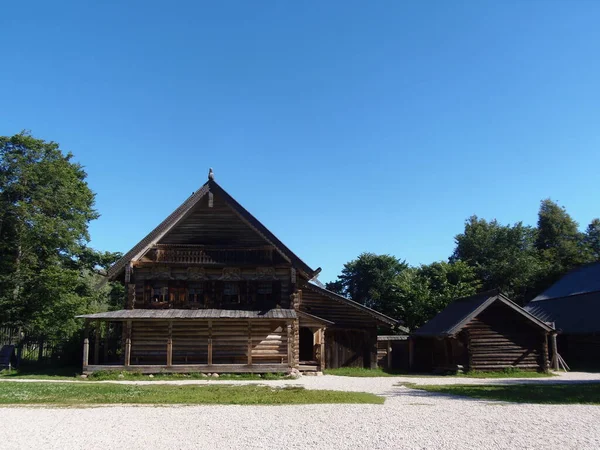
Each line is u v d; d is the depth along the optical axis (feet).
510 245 227.81
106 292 154.71
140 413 44.06
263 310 95.20
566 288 164.86
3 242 130.52
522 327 100.37
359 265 232.94
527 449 30.07
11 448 30.63
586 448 30.35
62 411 45.29
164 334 95.30
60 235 131.44
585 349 130.62
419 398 55.57
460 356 99.25
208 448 30.53
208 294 97.35
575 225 251.80
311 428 36.42
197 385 71.36
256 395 57.52
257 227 99.25
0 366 100.63
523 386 70.95
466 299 110.22
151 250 97.76
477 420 39.73
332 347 110.73
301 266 97.96
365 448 30.35
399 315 162.30
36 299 120.26
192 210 100.53
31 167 130.82
